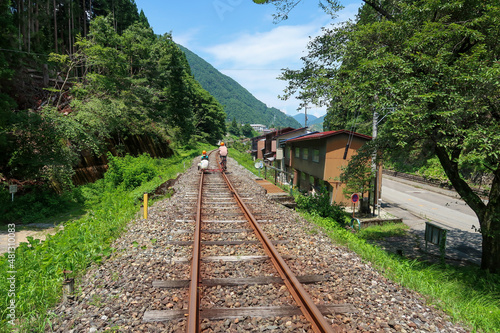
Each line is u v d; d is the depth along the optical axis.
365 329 3.39
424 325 3.57
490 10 6.16
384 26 7.19
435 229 10.30
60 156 11.77
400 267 5.48
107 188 15.22
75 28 34.66
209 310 3.61
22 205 10.56
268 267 5.00
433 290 4.79
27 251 5.66
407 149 8.56
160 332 3.24
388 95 6.91
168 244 6.09
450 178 8.95
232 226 7.53
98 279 4.52
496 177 8.26
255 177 17.86
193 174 18.77
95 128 15.52
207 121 74.06
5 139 10.38
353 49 7.66
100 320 3.46
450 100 6.30
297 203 11.88
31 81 18.83
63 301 3.95
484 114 7.22
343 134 18.11
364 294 4.22
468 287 6.54
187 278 4.54
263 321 3.47
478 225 16.73
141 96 25.02
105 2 39.12
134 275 4.63
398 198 24.97
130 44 28.41
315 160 20.47
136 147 25.19
